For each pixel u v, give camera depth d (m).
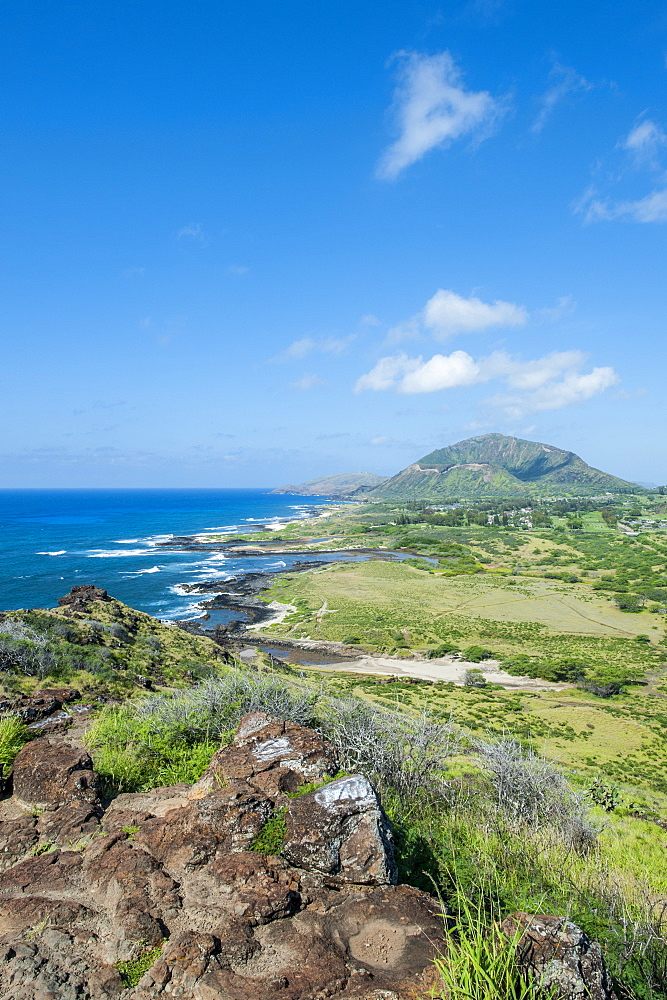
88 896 4.54
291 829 5.08
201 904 4.38
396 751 8.99
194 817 5.33
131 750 8.38
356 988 3.66
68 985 3.57
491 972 3.52
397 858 6.26
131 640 27.92
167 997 3.54
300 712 9.83
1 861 5.21
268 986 3.59
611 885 6.60
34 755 6.81
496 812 8.59
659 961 4.94
